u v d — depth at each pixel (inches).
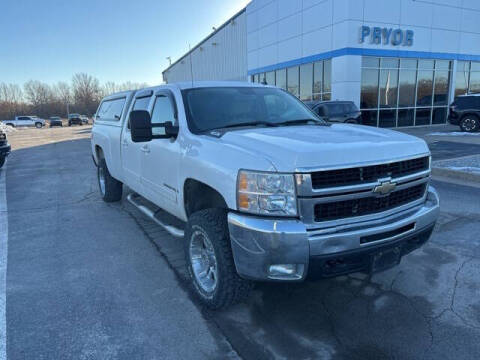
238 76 1178.6
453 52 883.4
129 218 237.3
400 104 838.5
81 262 171.2
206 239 125.8
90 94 4387.3
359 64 761.0
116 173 239.9
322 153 104.0
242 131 134.2
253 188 105.0
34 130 1775.3
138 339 114.3
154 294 141.4
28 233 213.0
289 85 933.2
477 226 204.5
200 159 127.2
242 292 120.3
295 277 104.0
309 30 837.8
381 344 110.3
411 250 127.0
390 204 117.3
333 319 123.1
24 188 345.7
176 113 154.6
